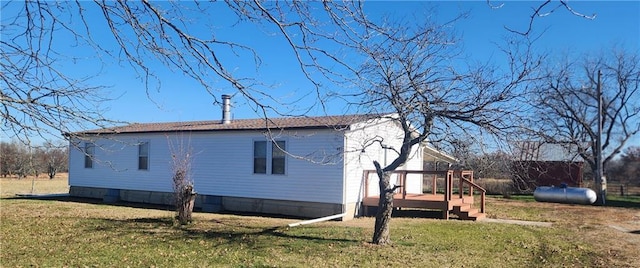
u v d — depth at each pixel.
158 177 19.06
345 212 14.73
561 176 27.58
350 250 9.22
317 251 9.12
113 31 3.57
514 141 8.02
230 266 7.90
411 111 8.42
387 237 9.98
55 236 10.70
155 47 3.51
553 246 10.27
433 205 14.43
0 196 22.16
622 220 15.71
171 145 18.66
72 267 7.82
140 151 19.73
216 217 14.61
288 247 9.51
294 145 15.75
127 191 20.02
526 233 11.96
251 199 16.64
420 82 8.19
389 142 17.41
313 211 15.27
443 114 8.29
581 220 15.58
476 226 12.86
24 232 11.27
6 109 3.58
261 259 8.41
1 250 9.11
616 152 32.34
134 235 10.84
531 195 27.08
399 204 14.90
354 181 15.36
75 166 22.02
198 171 17.91
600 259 9.05
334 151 14.55
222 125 18.20
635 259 9.09
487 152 8.59
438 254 8.99
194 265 7.96
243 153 16.91
